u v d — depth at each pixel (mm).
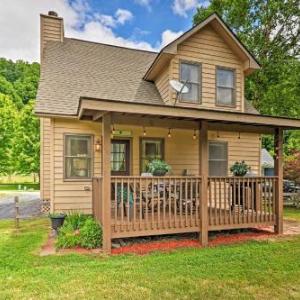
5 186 26453
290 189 15406
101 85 9570
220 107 9523
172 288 3611
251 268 4340
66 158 8398
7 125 24250
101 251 5359
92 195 7812
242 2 13555
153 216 5781
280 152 7066
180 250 5477
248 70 9883
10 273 4117
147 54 12258
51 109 8117
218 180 6414
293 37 13805
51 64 9891
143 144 9297
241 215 6586
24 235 6590
